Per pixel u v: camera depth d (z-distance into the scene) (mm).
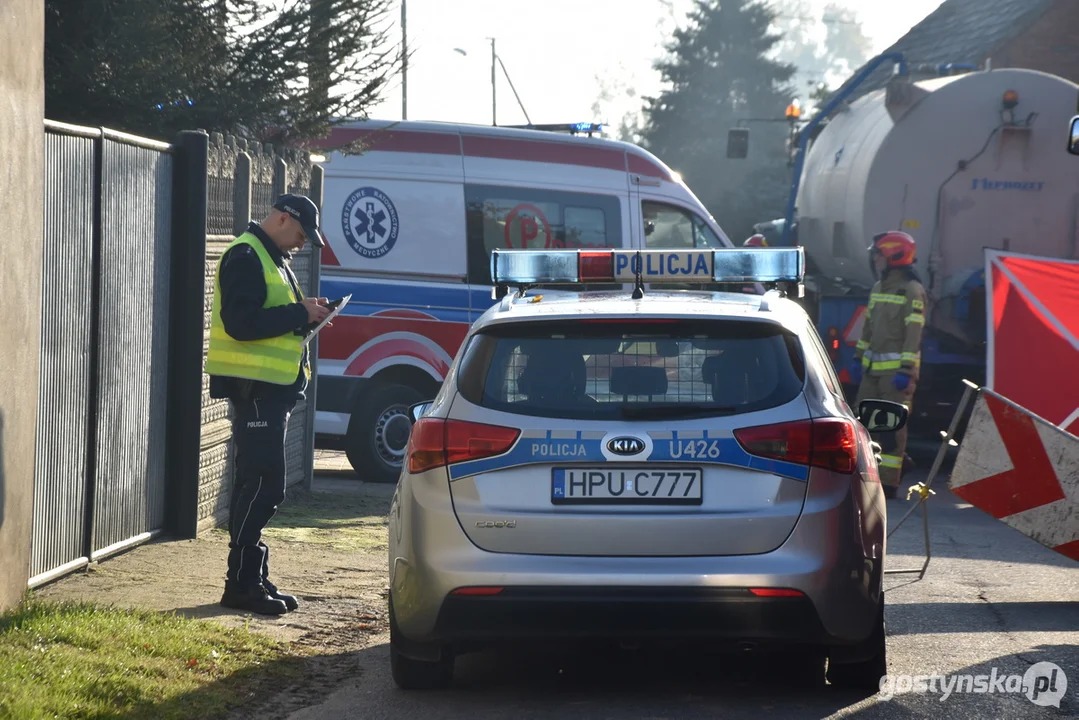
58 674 12578
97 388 18203
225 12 26047
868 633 12977
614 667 15180
